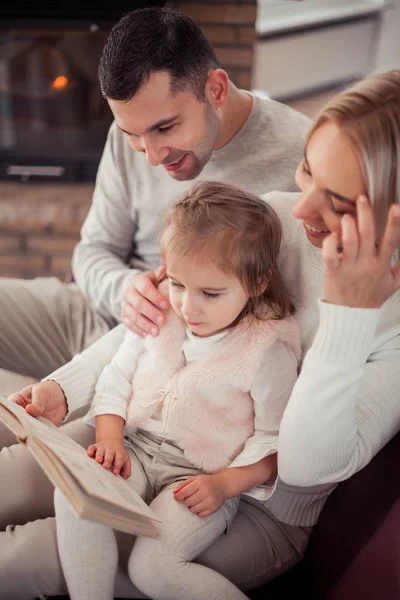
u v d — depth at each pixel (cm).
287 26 293
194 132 122
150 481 110
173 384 110
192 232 103
